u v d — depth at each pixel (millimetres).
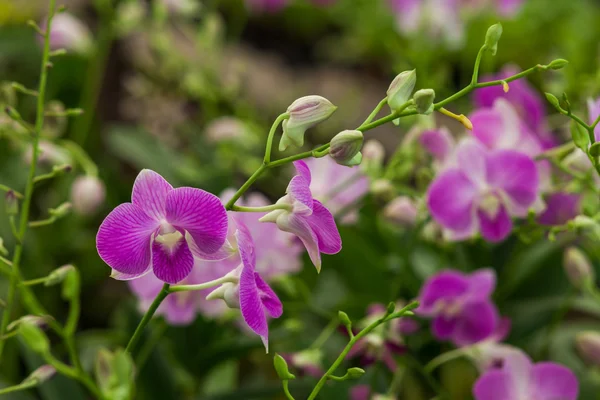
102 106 1482
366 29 1926
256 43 2020
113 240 686
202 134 1345
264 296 711
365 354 893
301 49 2037
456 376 1088
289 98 1612
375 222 1121
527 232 899
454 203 879
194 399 955
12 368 1096
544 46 1801
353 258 1054
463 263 1006
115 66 1488
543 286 1045
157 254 695
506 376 883
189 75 1300
